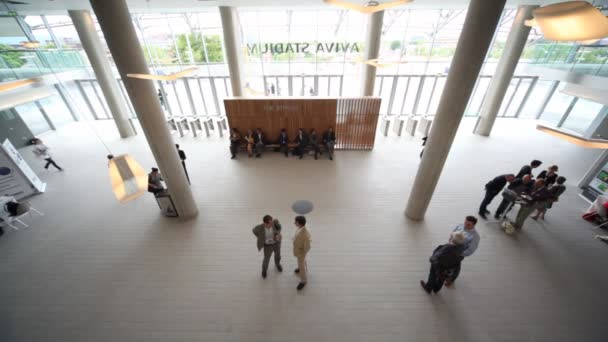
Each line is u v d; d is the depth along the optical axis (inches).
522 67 456.4
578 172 302.4
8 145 262.1
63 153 370.6
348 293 163.0
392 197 261.0
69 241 209.8
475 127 416.5
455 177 292.4
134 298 162.6
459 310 152.9
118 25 152.5
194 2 322.7
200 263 186.7
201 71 517.0
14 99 353.1
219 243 204.8
